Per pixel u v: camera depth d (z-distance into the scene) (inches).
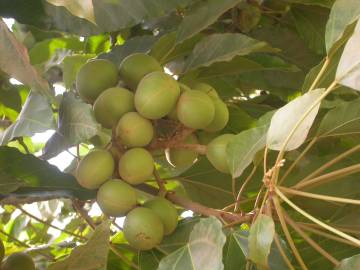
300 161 32.2
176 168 33.9
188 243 24.9
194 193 34.8
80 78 30.0
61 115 28.4
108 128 29.3
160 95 27.7
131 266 32.4
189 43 34.0
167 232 28.0
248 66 34.4
